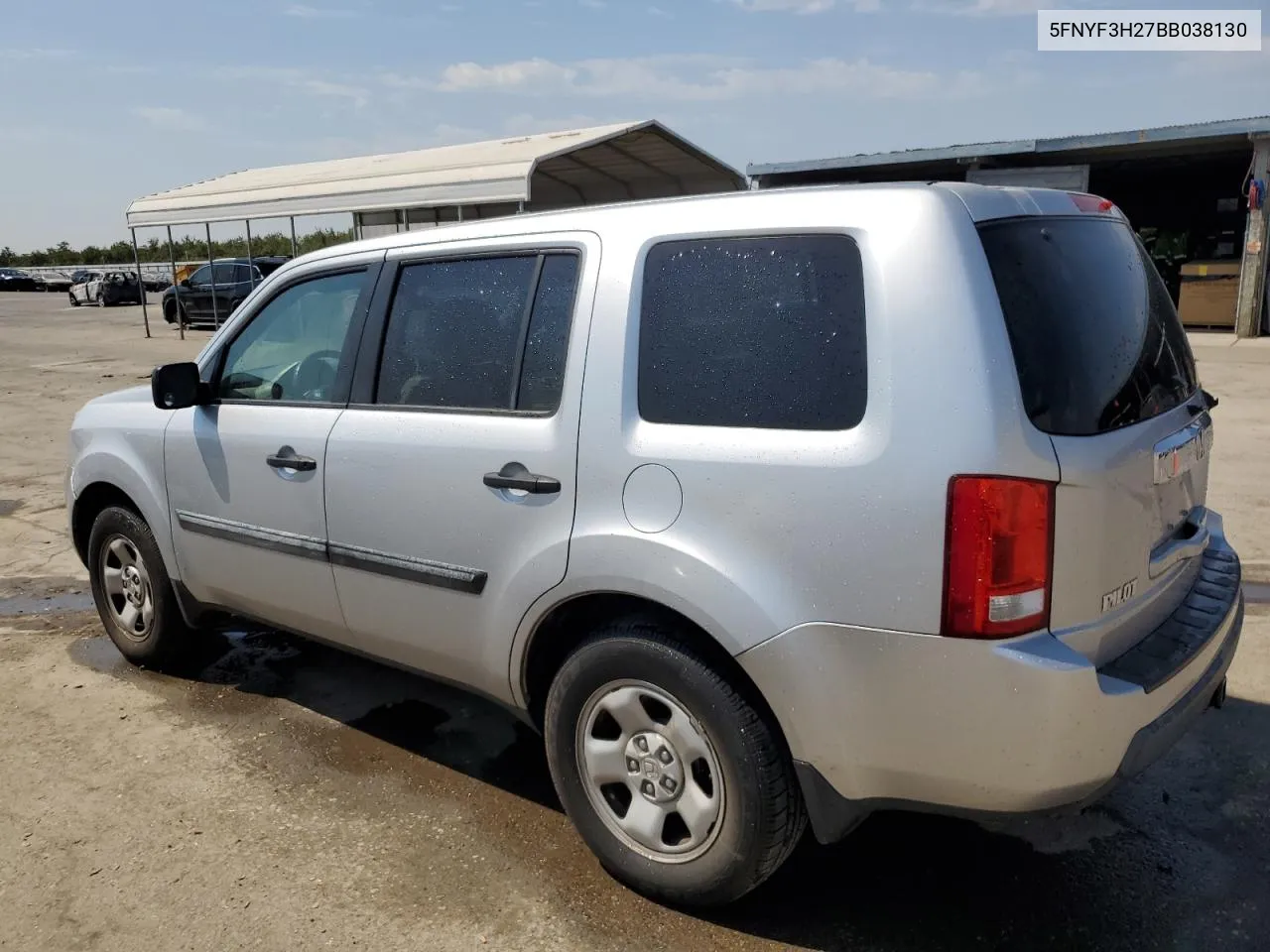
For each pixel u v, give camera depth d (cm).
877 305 232
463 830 322
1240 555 571
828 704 237
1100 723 227
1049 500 221
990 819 237
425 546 314
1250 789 337
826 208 246
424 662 334
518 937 270
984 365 220
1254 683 411
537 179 1537
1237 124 1606
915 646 225
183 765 366
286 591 369
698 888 269
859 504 228
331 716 407
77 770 362
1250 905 279
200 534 396
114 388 1442
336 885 293
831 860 304
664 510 257
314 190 1669
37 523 723
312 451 345
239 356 389
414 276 331
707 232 263
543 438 283
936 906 281
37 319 2978
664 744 271
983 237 232
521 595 289
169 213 2066
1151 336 280
